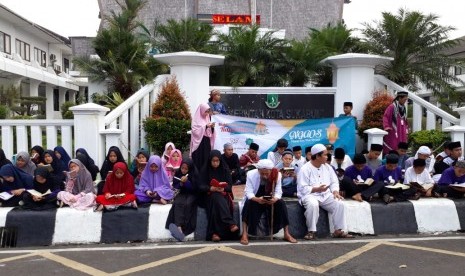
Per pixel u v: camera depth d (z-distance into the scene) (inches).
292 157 319.9
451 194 303.3
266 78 524.7
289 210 275.1
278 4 1036.5
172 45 570.3
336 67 464.1
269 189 262.5
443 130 418.6
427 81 544.4
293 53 520.4
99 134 365.1
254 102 450.9
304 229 274.1
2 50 1135.0
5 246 256.2
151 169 288.0
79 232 260.8
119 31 635.5
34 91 1261.1
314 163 278.4
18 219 259.0
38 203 268.7
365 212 280.1
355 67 448.1
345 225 272.4
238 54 510.6
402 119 404.5
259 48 509.4
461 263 217.5
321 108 456.1
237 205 277.1
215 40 602.5
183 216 265.1
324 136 414.3
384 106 427.8
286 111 451.8
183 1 999.0
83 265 217.9
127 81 605.0
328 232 275.9
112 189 273.9
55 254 237.3
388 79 500.4
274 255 233.8
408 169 311.0
